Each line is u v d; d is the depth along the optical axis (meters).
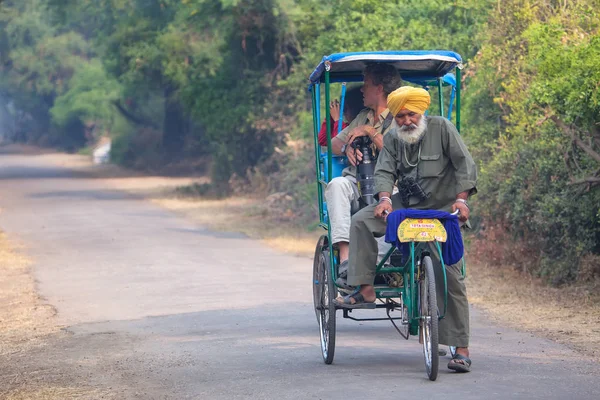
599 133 40.12
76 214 98.62
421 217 23.25
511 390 22.31
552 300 38.81
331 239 26.59
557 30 43.19
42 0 165.62
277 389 23.61
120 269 55.31
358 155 26.77
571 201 42.81
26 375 27.92
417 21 66.69
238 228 81.31
